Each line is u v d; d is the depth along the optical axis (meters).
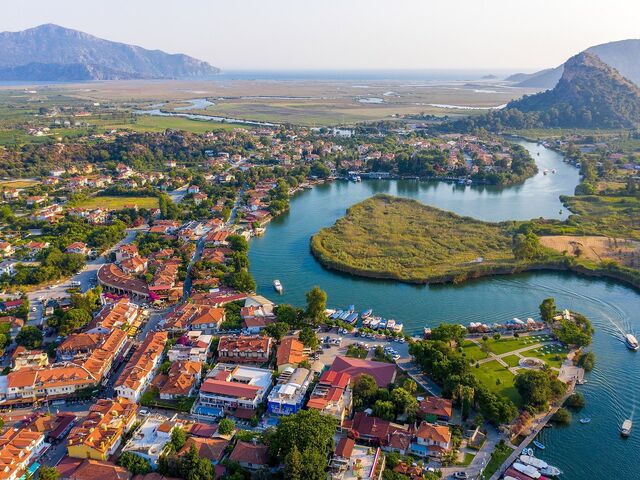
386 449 156.88
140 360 195.12
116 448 156.00
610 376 196.50
